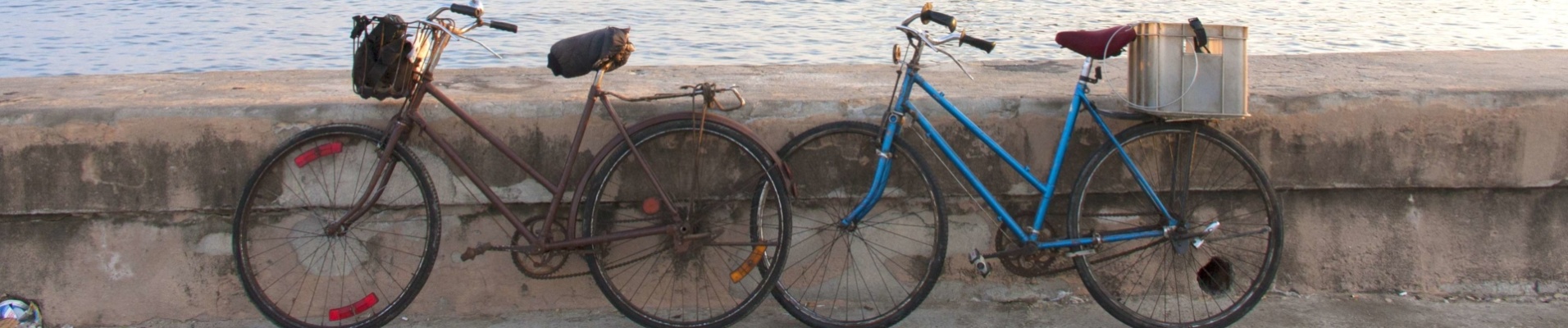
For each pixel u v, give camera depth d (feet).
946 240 11.57
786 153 11.98
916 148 12.28
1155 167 12.15
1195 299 12.96
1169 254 12.86
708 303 12.71
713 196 12.14
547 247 11.59
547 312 12.86
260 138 11.93
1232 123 12.25
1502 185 12.57
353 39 10.95
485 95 12.79
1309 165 12.41
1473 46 54.65
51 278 12.35
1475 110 12.31
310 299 12.57
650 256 12.03
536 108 11.96
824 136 12.05
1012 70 15.28
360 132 11.60
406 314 12.80
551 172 12.09
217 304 12.62
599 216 12.19
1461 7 71.77
